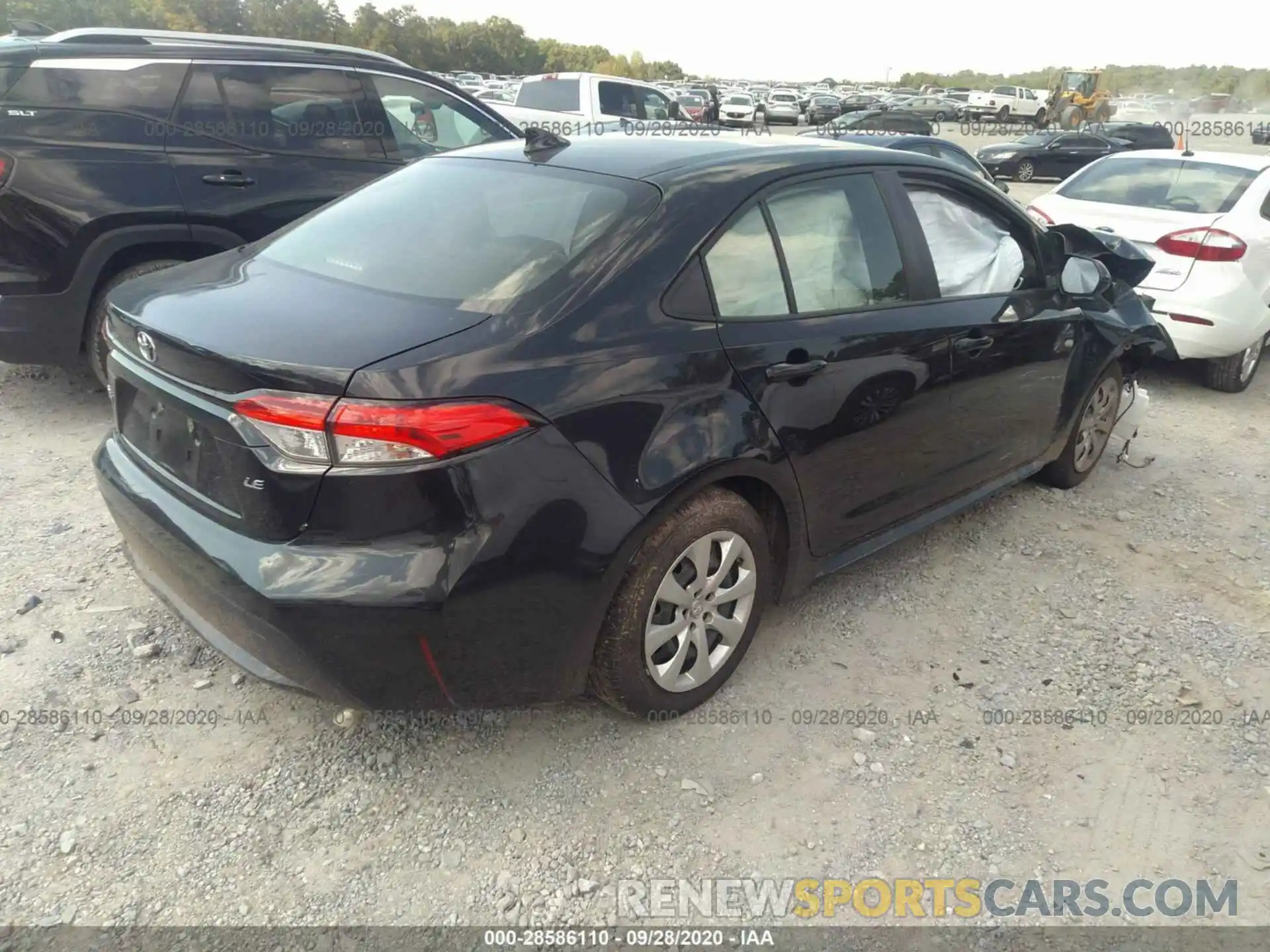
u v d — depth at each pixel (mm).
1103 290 4352
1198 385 6934
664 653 2818
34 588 3434
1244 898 2416
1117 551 4211
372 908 2273
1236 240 6094
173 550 2465
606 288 2539
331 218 3219
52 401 5312
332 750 2754
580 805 2604
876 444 3258
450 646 2297
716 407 2664
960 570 3975
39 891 2256
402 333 2318
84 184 4750
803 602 3652
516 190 2994
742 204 2885
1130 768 2852
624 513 2449
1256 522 4605
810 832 2559
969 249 3705
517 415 2264
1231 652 3469
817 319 3021
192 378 2369
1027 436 4133
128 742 2736
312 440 2158
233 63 5254
